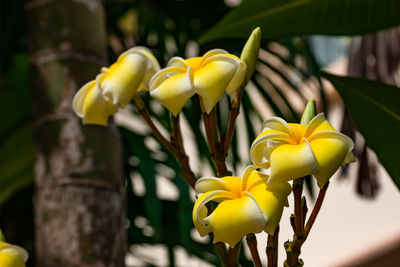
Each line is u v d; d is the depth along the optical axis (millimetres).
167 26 1935
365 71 1807
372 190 1938
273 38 782
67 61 1104
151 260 1804
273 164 525
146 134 1671
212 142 603
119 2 1930
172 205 1746
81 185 1037
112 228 1037
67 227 1015
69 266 997
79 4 1134
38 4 1133
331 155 526
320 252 3309
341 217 3297
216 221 528
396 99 721
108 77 632
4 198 1725
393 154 734
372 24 768
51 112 1084
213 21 1971
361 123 739
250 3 766
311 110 554
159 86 578
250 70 607
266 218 524
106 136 1079
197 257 1679
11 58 1729
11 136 1669
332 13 769
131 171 1805
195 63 585
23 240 1868
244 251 1553
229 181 548
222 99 1550
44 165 1067
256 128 1807
